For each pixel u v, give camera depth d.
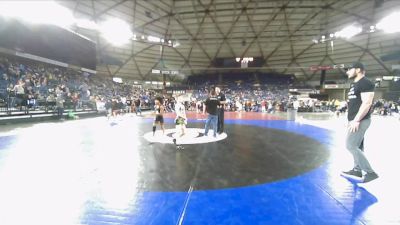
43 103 13.80
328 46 31.36
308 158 4.75
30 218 2.31
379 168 4.02
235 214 2.41
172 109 25.94
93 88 25.73
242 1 22.50
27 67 19.98
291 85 39.84
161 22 26.03
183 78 44.94
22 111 12.45
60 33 19.33
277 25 26.97
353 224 2.22
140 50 32.19
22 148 5.61
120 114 18.62
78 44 21.66
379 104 25.53
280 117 16.56
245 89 39.94
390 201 2.71
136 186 3.18
